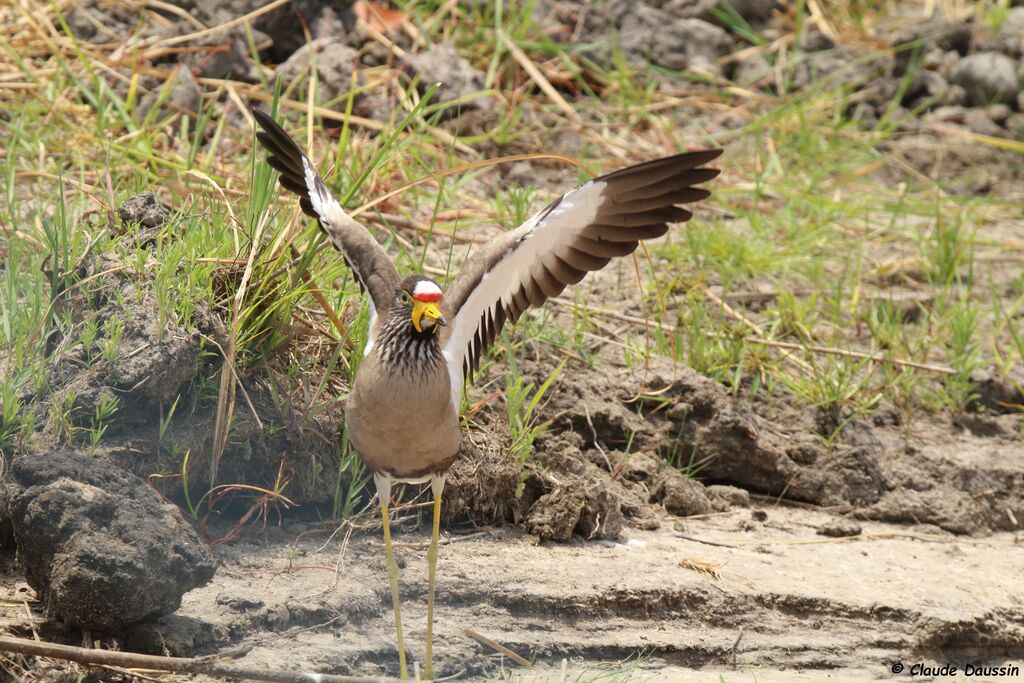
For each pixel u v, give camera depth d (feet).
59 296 33.81
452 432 27.94
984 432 43.19
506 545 34.55
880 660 31.91
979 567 36.63
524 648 30.35
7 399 31.12
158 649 27.48
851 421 41.65
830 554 36.45
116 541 26.94
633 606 32.24
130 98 48.67
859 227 54.75
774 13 68.28
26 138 45.88
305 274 35.94
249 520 33.45
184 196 43.29
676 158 26.78
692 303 44.06
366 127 52.90
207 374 33.81
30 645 25.52
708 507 38.42
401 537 34.06
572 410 38.96
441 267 43.32
